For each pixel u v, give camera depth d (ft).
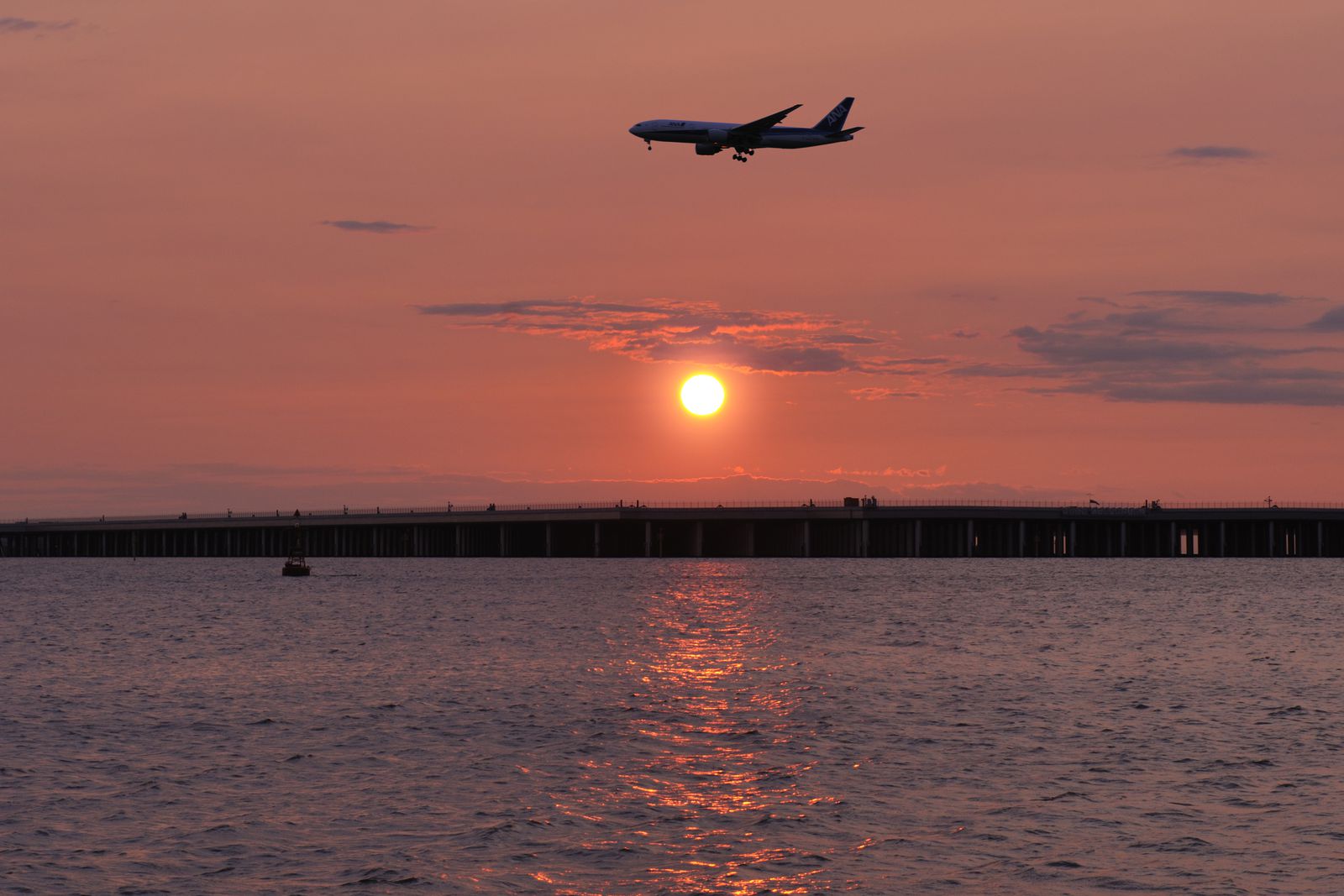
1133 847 175.22
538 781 213.46
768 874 165.78
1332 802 196.85
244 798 202.59
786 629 483.92
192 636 472.85
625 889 160.97
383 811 195.00
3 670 362.53
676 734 253.44
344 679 336.29
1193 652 399.03
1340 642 430.61
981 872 165.99
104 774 218.18
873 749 237.66
